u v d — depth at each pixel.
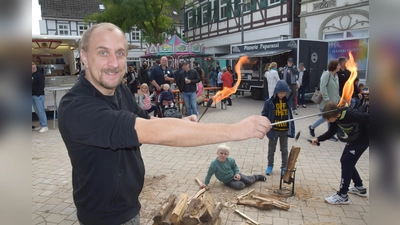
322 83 6.45
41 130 8.30
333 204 3.82
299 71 11.72
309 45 12.77
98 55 1.58
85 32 1.65
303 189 4.28
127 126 1.37
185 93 9.11
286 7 17.95
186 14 30.17
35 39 10.48
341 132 3.71
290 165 4.04
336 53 14.07
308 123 8.90
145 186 4.46
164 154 6.09
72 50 12.42
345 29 14.34
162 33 25.34
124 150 1.71
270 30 19.36
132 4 20.53
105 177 1.66
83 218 1.76
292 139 7.12
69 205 3.91
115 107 1.72
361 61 13.02
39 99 8.20
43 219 3.57
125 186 1.74
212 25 25.44
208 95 12.91
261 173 4.94
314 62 13.02
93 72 1.60
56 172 5.11
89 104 1.49
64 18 31.00
